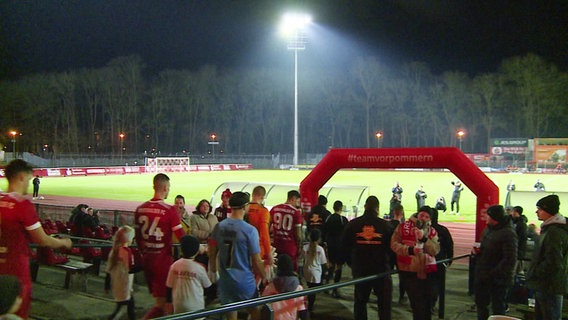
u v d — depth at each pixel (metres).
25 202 4.85
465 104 82.44
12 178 4.90
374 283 7.07
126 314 7.86
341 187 17.50
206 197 30.73
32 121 79.19
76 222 11.86
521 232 9.22
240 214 6.02
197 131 91.94
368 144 88.62
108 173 58.09
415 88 85.69
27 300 4.91
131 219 15.87
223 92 92.62
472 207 27.64
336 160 13.34
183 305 5.80
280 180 45.31
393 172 62.81
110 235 13.67
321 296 9.54
